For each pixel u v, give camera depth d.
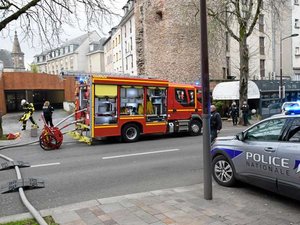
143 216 5.27
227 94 27.86
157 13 34.88
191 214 5.34
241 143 6.63
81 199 6.52
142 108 15.33
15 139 16.30
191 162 9.98
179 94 16.70
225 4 22.70
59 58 85.88
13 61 79.94
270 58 38.78
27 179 7.87
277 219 5.12
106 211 5.55
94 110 14.08
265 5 27.45
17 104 40.91
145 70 36.81
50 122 19.14
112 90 14.43
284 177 5.53
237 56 35.44
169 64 33.81
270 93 29.89
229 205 5.79
